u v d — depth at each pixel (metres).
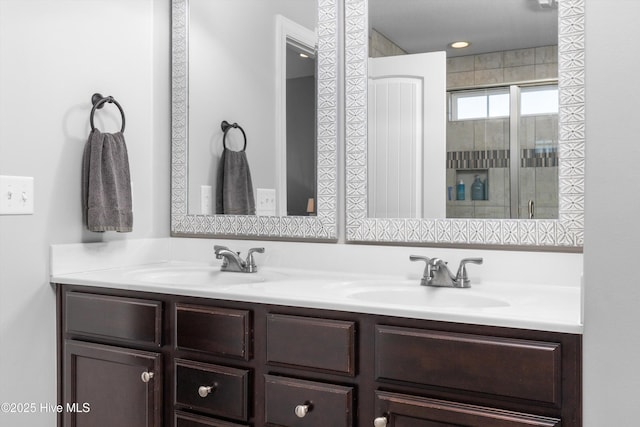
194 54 2.15
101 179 1.84
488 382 1.12
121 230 1.88
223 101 2.08
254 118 2.00
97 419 1.68
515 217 1.60
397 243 1.75
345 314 1.29
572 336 1.05
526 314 1.13
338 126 1.84
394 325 1.23
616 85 0.97
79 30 1.84
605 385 0.99
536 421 1.06
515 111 1.60
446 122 1.69
